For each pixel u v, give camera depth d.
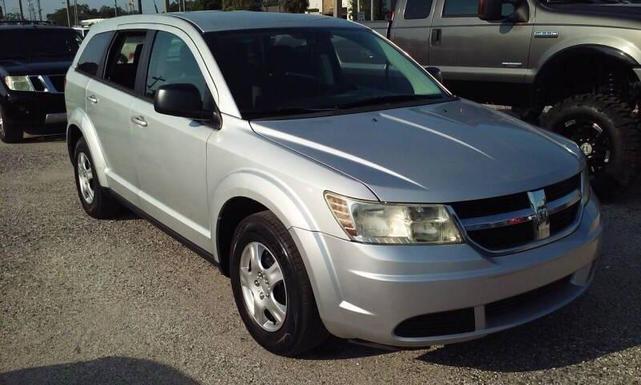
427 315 2.90
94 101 5.34
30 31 11.29
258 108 3.85
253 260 3.48
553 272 3.11
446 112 4.04
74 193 6.88
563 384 3.16
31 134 10.68
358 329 2.96
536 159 3.32
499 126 3.81
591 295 4.09
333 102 4.08
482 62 7.14
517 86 6.88
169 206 4.38
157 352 3.55
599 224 3.48
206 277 4.54
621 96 6.14
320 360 3.41
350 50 4.56
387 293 2.84
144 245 5.19
